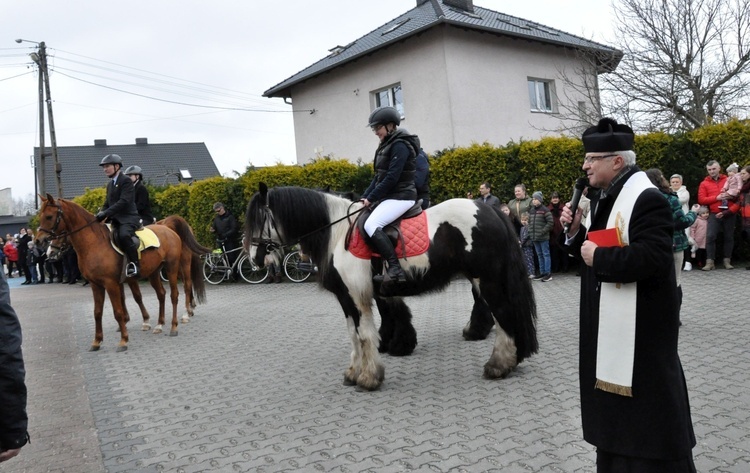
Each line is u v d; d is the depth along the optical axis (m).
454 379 5.54
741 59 16.70
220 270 15.34
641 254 2.31
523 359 5.48
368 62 20.83
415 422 4.46
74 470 4.06
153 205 18.33
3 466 4.19
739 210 10.73
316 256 5.51
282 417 4.82
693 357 5.55
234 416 4.93
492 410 4.60
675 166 12.12
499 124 19.78
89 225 7.78
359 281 5.29
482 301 7.04
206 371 6.52
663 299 2.39
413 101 19.61
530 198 12.09
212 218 16.28
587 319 2.60
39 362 7.57
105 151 44.19
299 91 23.53
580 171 12.71
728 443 3.67
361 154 21.52
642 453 2.37
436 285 5.41
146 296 14.37
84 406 5.52
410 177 5.32
